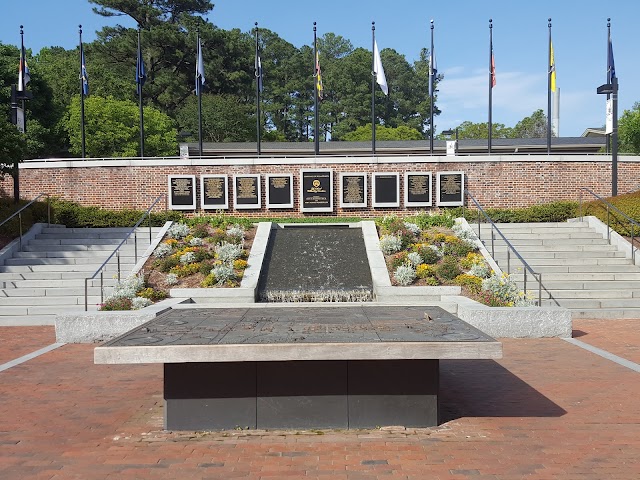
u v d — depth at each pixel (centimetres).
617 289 1435
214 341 595
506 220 2133
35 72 3722
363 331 647
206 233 1780
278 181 2270
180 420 612
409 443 569
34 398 734
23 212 1864
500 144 3953
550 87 2508
